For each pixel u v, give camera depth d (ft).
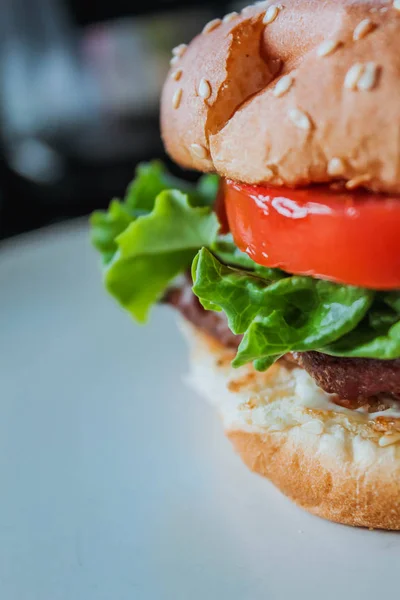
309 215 0.37
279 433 0.44
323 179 0.37
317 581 0.40
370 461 0.41
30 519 0.47
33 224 1.07
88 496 0.48
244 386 0.46
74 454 0.52
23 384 0.60
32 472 0.51
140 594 0.40
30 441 0.54
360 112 0.35
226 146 0.39
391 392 0.40
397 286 0.37
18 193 1.11
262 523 0.44
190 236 0.49
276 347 0.40
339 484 0.42
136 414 0.56
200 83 0.42
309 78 0.37
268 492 0.46
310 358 0.41
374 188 0.36
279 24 0.40
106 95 1.12
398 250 0.36
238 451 0.47
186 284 0.54
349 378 0.40
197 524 0.45
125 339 0.65
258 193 0.39
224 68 0.41
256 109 0.38
